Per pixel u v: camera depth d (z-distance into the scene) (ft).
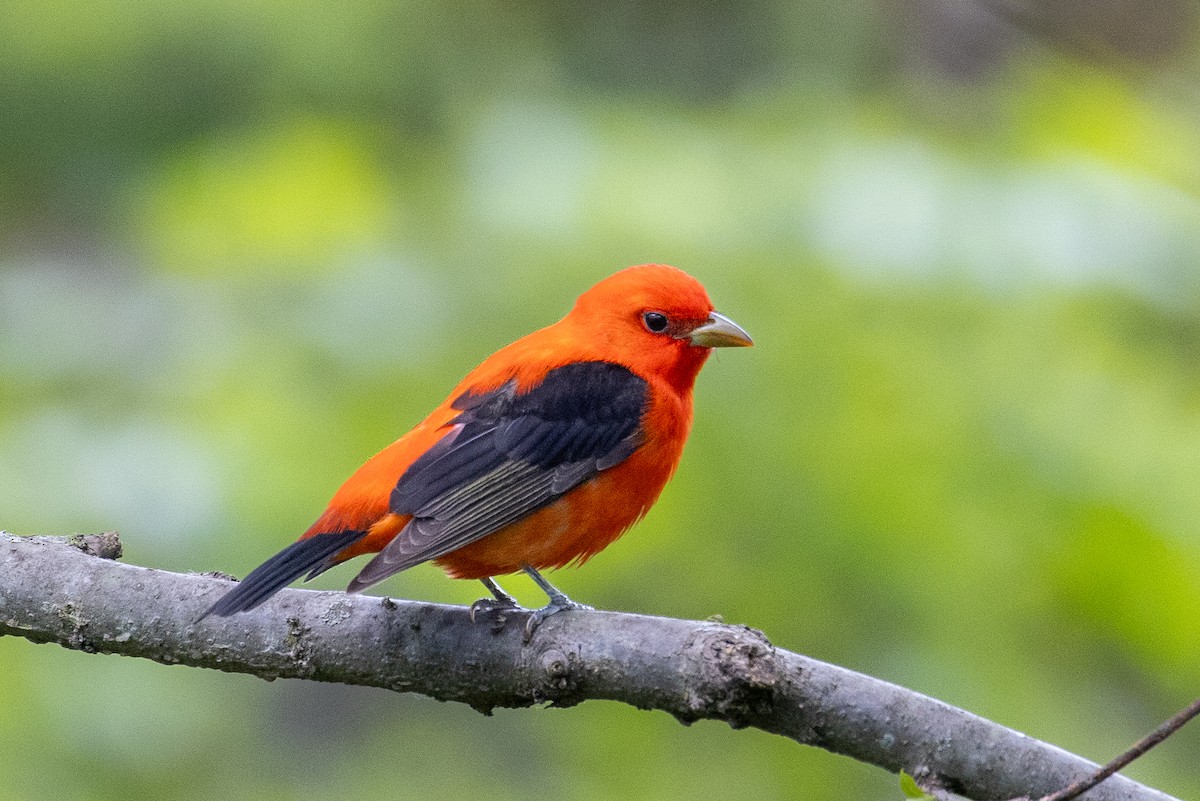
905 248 39.88
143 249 45.62
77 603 29.37
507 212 41.22
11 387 41.68
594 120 43.62
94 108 56.90
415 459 32.14
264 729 51.03
